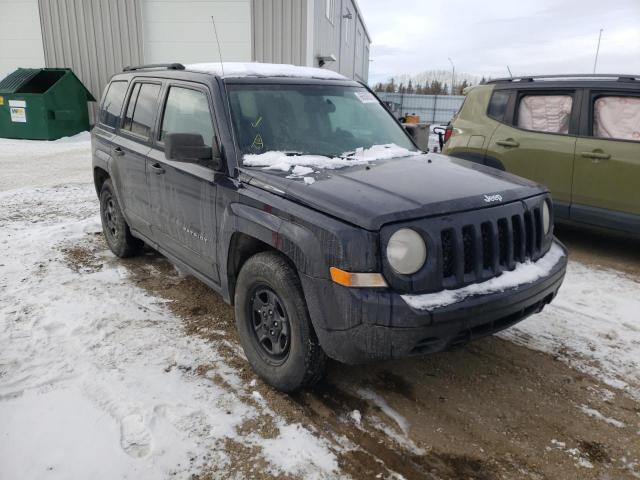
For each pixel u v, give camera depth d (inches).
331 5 711.7
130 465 96.3
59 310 159.8
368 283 95.9
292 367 112.7
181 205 148.0
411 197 105.3
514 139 238.8
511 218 113.3
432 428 109.7
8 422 107.2
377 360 99.2
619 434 108.7
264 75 152.7
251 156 129.7
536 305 116.8
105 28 615.2
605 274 202.1
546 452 103.3
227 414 111.8
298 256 104.5
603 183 211.5
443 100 1115.9
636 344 146.2
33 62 644.7
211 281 142.8
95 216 276.8
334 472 96.7
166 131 159.8
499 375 130.1
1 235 237.6
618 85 211.2
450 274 103.1
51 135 585.6
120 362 131.2
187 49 605.6
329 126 148.7
